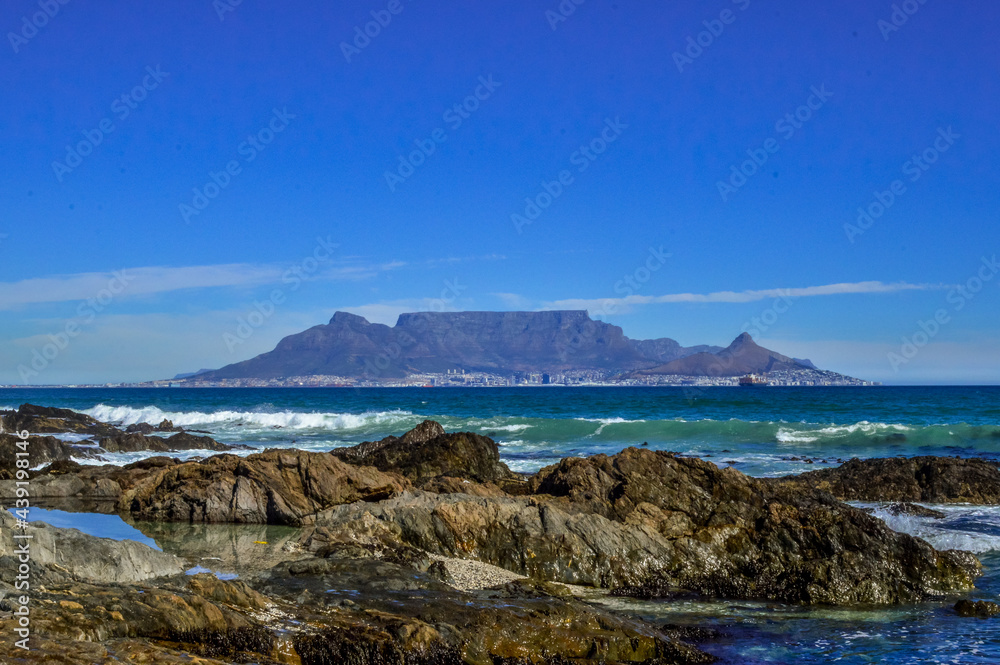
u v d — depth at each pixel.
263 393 191.50
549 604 11.20
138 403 114.56
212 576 10.40
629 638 10.73
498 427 50.94
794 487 20.03
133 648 7.75
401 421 56.12
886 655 11.45
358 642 9.14
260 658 8.59
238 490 19.30
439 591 11.65
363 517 16.33
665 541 15.80
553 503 18.17
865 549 15.34
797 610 13.76
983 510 21.59
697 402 106.75
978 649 11.69
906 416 72.00
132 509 20.61
